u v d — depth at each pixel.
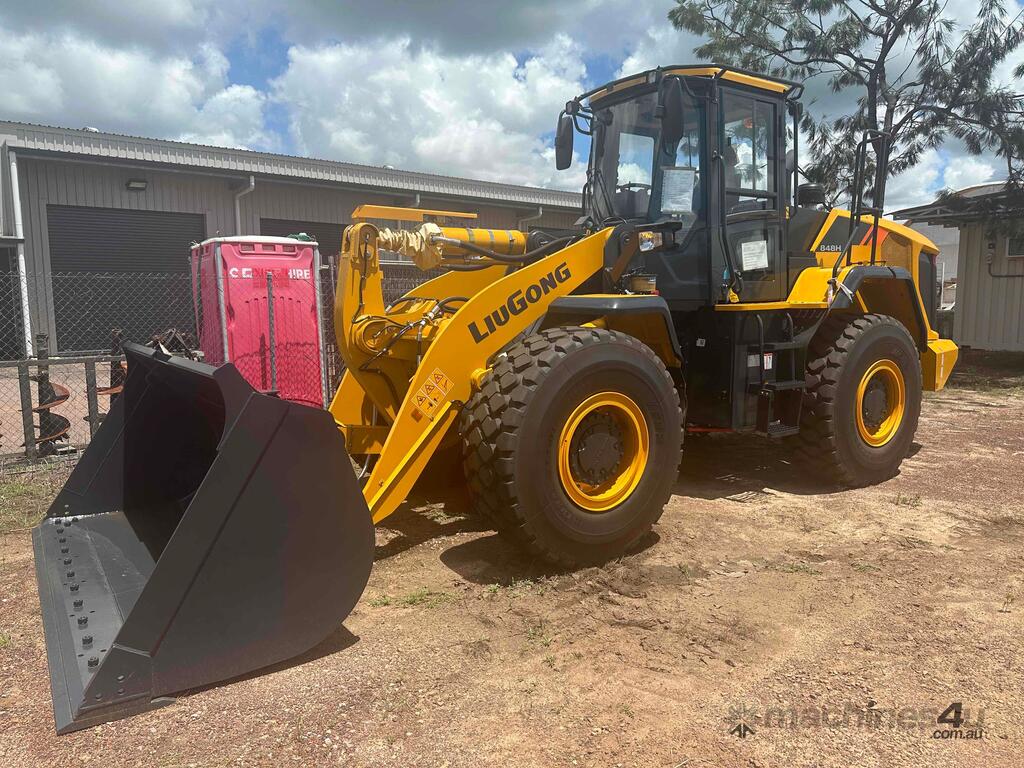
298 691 2.45
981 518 4.34
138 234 14.56
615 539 3.54
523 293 3.74
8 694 2.45
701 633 2.89
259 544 2.44
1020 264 14.00
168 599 2.31
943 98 11.52
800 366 4.84
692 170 4.48
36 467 5.54
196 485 3.57
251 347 6.57
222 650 2.40
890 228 5.87
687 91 4.38
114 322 14.17
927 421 7.66
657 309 3.89
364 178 17.09
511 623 2.96
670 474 3.73
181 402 3.66
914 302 5.62
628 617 3.03
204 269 6.87
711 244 4.42
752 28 12.32
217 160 15.03
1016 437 6.78
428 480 4.73
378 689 2.47
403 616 3.02
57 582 2.95
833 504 4.63
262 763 2.08
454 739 2.21
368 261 3.86
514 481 3.21
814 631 2.91
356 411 4.50
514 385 3.27
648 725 2.28
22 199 13.17
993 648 2.77
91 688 2.21
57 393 6.26
